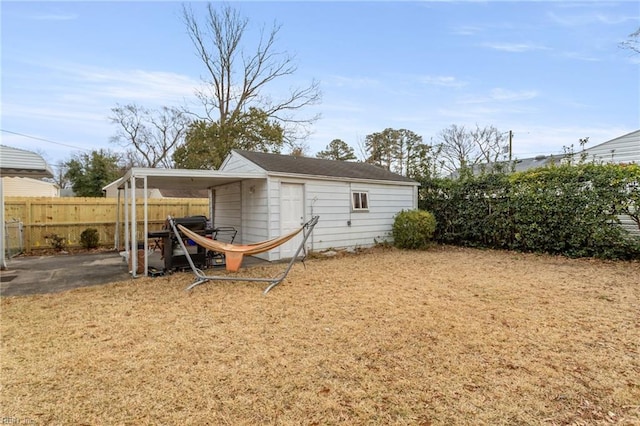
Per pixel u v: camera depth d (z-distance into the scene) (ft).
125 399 8.39
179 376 9.46
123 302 16.43
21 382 9.13
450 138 102.63
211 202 39.29
